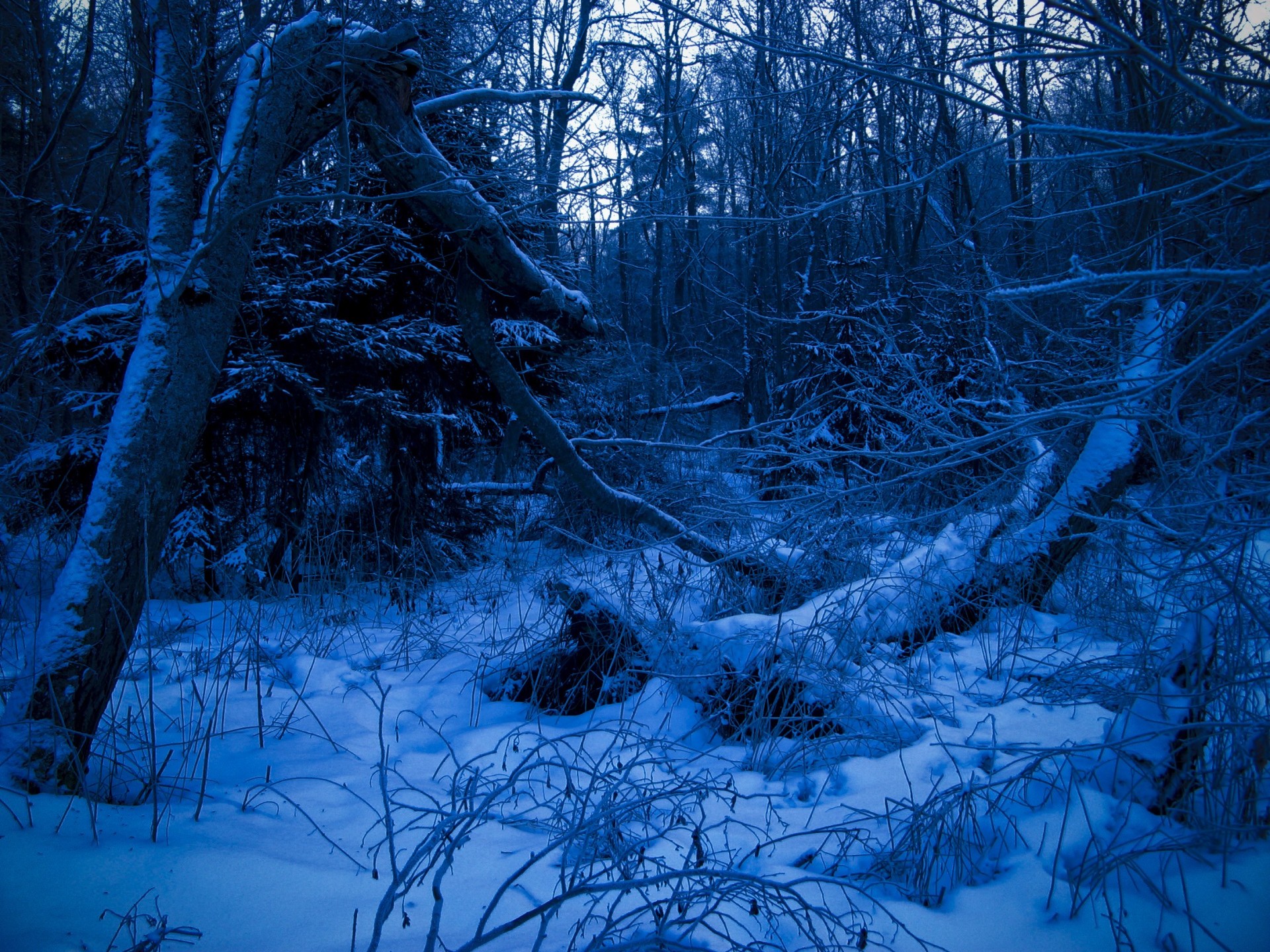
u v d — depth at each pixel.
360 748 3.98
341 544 6.67
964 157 2.71
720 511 5.70
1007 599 5.59
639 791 3.15
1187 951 2.32
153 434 3.51
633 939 2.21
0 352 5.70
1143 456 5.76
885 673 4.64
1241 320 3.78
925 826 2.83
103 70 5.70
